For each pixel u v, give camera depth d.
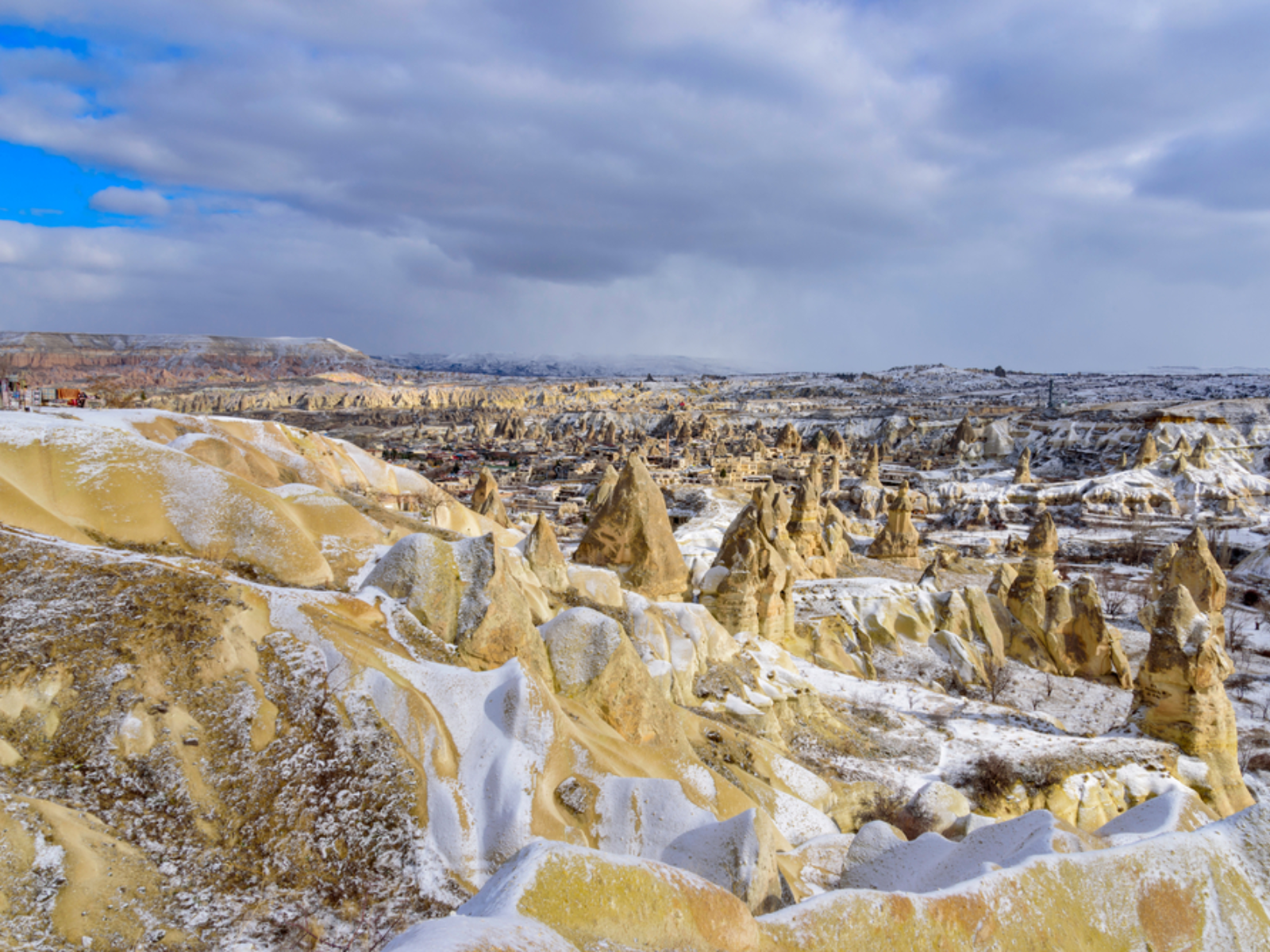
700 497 129.88
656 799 21.14
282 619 23.83
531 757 21.59
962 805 27.80
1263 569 112.12
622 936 12.48
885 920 14.39
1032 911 15.12
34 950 13.30
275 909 16.23
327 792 19.25
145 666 19.98
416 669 23.19
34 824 15.08
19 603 20.61
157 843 16.72
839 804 33.09
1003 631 67.75
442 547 28.39
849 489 169.75
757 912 18.20
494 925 10.98
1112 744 41.09
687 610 42.25
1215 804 39.44
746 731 35.84
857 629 60.38
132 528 28.12
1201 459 160.50
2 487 25.39
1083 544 129.62
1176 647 42.34
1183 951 15.32
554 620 28.92
